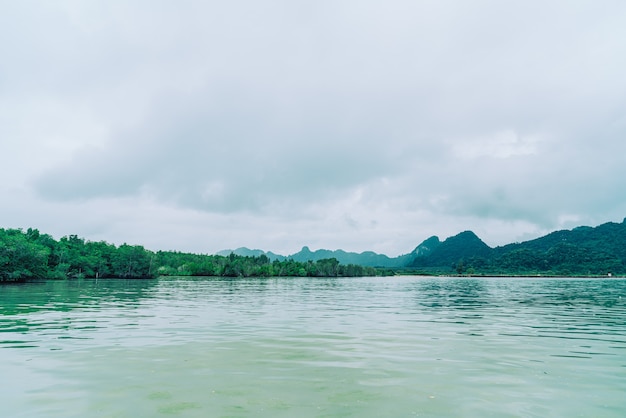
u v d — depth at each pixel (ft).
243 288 301.84
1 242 336.29
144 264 529.04
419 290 300.20
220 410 36.14
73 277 466.29
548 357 59.00
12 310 122.01
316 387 43.29
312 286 365.20
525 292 268.41
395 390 42.47
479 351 63.21
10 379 45.85
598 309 139.44
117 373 48.44
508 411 36.65
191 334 78.38
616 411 36.88
